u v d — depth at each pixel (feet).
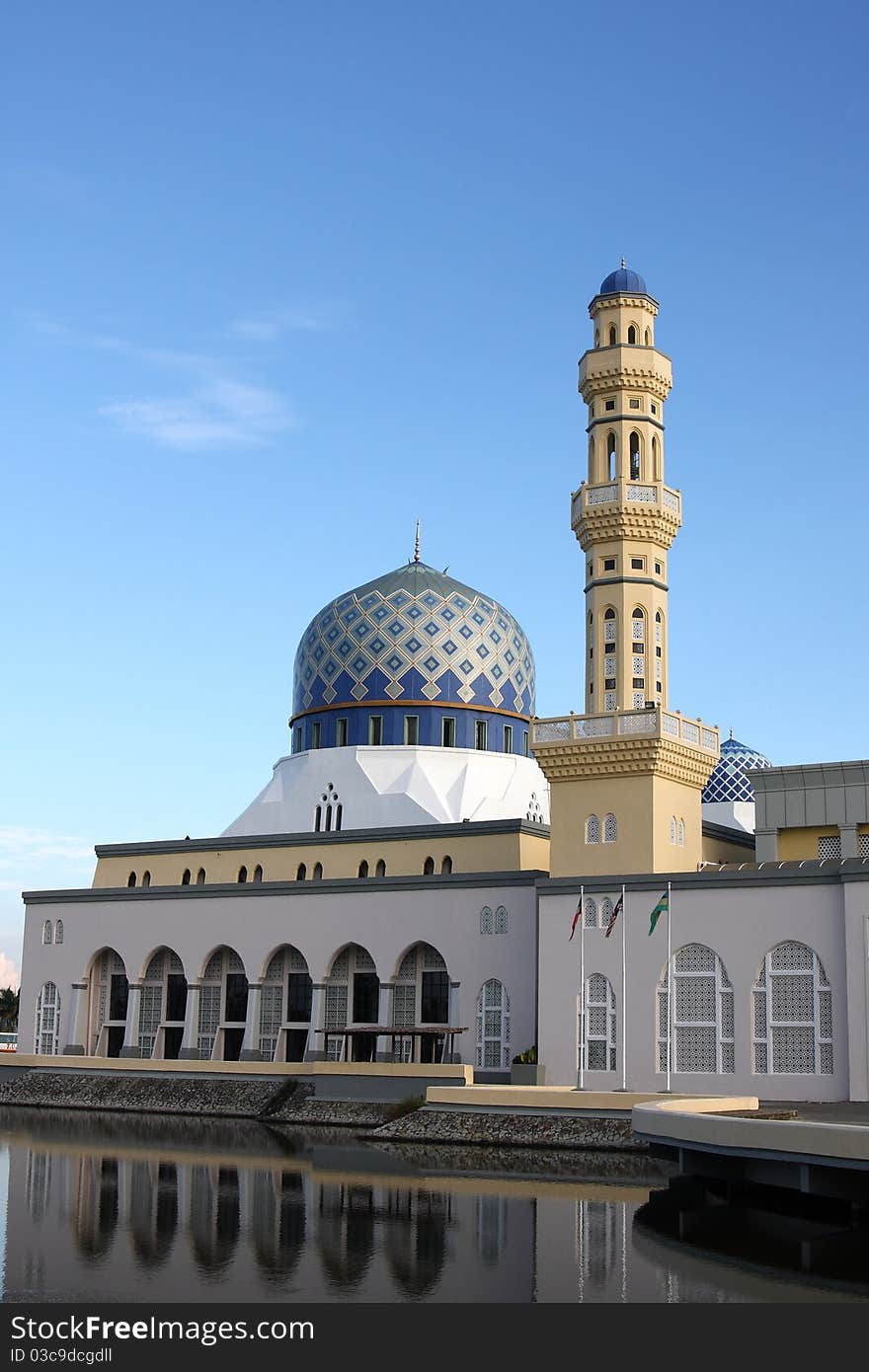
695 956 214.48
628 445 242.17
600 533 240.53
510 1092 204.85
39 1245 119.24
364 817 288.71
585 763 231.91
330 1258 114.52
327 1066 246.47
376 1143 202.08
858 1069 195.83
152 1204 141.18
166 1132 219.41
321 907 271.08
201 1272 108.88
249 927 279.49
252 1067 260.21
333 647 309.01
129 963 294.46
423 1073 236.22
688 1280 107.04
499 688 309.22
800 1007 205.05
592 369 245.86
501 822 264.52
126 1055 290.15
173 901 290.76
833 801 245.65
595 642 238.89
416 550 332.80
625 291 247.29
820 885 205.67
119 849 311.68
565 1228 128.06
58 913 307.17
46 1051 302.66
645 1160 180.14
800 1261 114.11
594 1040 220.23
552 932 226.79
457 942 253.24
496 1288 104.27
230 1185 154.92
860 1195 129.08
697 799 241.96
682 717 234.79
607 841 229.66
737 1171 142.61
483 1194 148.56
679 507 244.22
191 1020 284.00
